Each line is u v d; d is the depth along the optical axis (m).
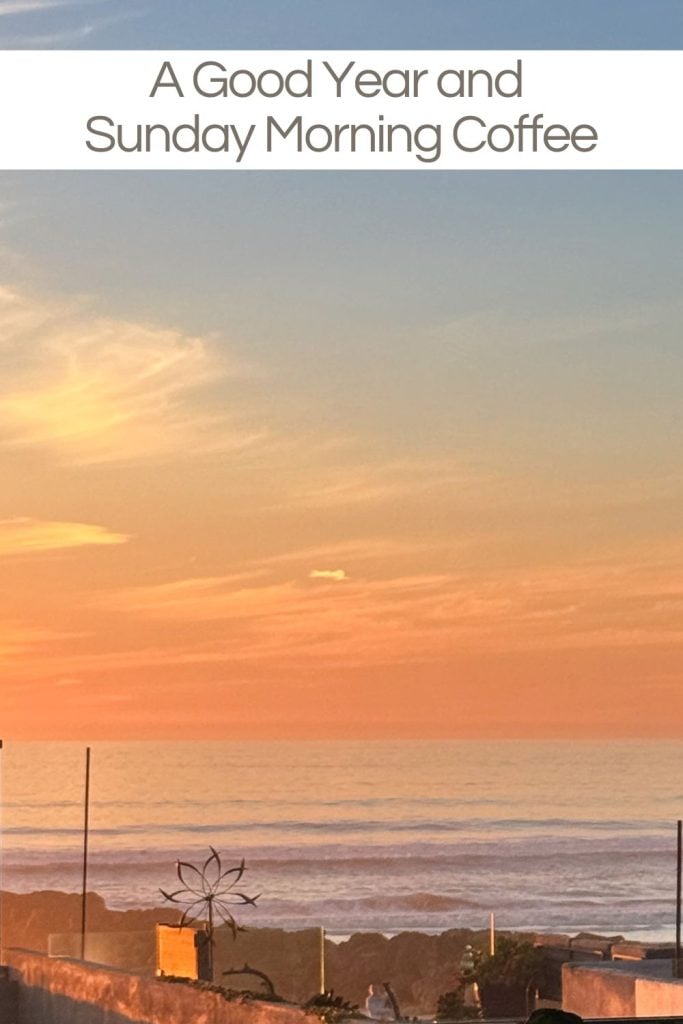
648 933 75.25
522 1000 22.62
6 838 88.75
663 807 102.25
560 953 23.12
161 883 84.25
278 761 119.69
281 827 95.50
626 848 92.38
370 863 86.75
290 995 18.64
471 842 91.75
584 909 83.50
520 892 86.38
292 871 86.81
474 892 87.62
